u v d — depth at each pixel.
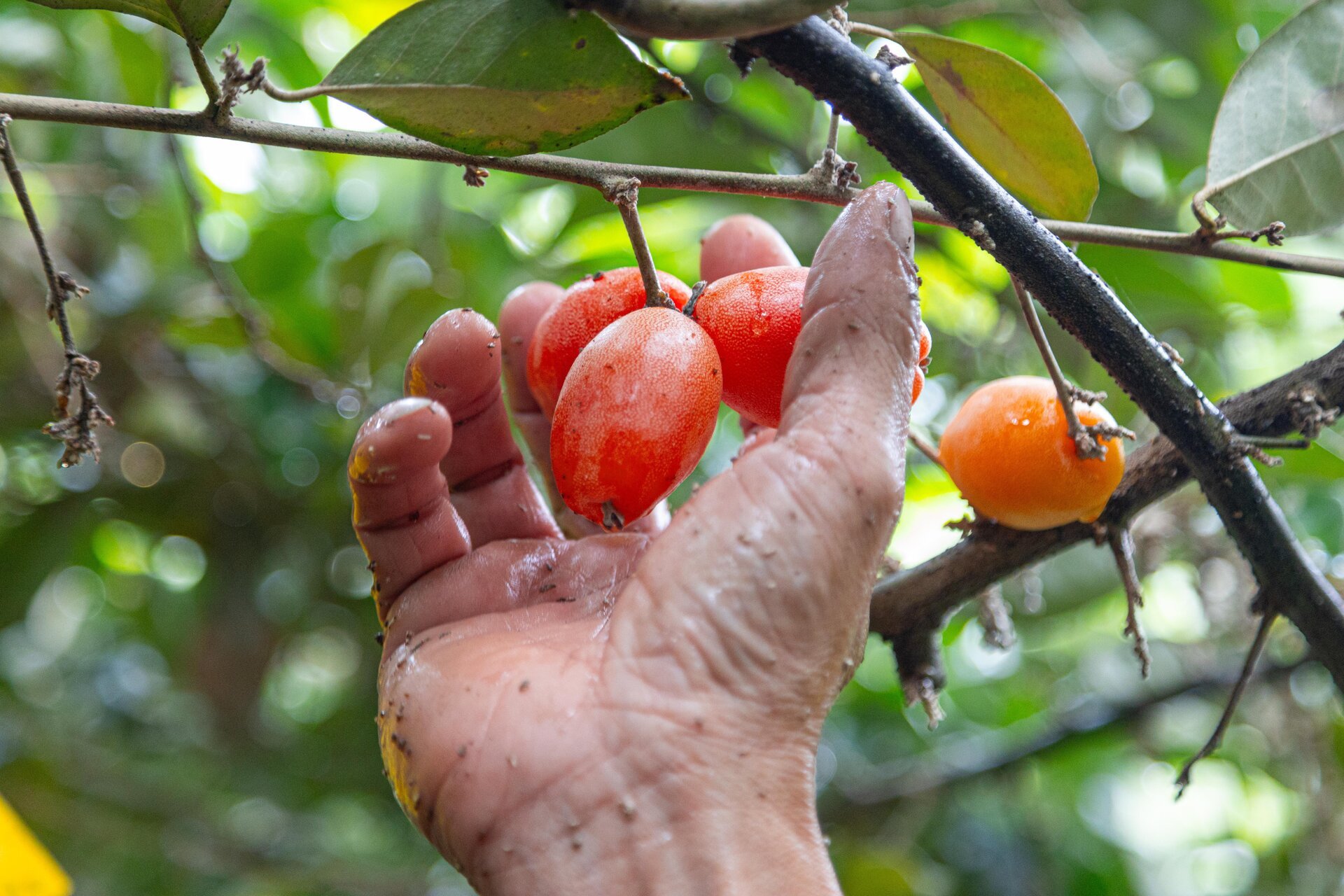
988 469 0.44
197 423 0.77
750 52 0.38
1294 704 0.71
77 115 0.38
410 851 1.00
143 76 0.67
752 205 0.68
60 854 0.91
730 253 0.47
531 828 0.37
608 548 0.43
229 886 0.93
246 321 0.61
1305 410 0.42
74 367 0.39
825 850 0.37
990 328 0.74
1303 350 0.81
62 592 1.09
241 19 0.72
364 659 0.84
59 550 0.75
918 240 0.69
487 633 0.41
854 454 0.37
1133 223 0.68
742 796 0.37
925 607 0.46
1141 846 1.21
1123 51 0.73
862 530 0.37
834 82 0.38
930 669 0.47
